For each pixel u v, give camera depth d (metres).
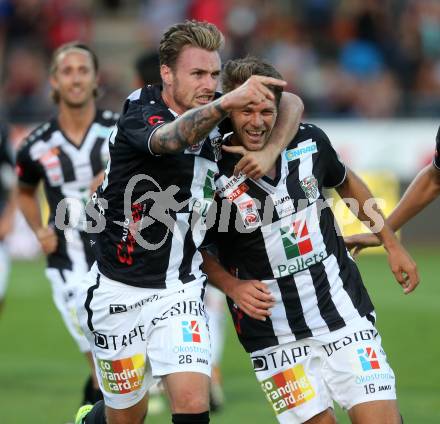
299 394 17.69
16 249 52.50
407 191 18.89
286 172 17.58
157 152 15.88
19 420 24.19
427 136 53.19
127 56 71.00
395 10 63.41
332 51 62.91
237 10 63.69
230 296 17.64
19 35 67.00
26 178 24.81
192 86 16.45
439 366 29.56
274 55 61.38
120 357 17.52
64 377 29.33
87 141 24.52
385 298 40.38
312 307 17.62
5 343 34.34
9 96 61.97
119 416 18.11
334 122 54.31
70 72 24.22
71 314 23.30
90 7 72.75
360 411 17.11
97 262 17.72
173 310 16.95
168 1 66.31
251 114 16.41
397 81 60.66
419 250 51.53
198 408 16.23
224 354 32.34
